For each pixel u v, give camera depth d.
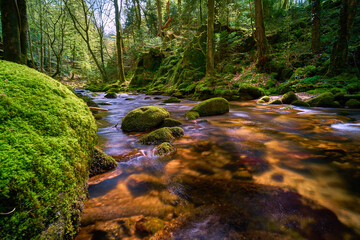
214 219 1.48
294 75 10.16
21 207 0.92
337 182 2.00
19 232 0.89
